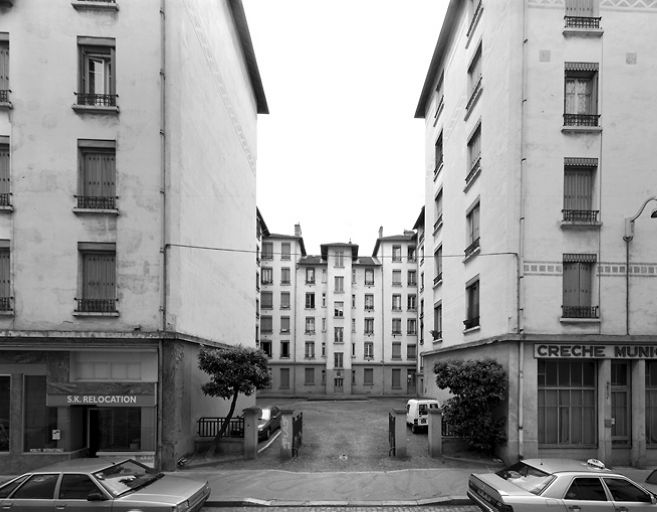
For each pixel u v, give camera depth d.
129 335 14.06
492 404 15.04
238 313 24.08
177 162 14.91
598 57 15.56
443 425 16.34
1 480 13.45
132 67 14.94
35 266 14.35
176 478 9.66
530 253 14.98
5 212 14.41
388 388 48.94
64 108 14.72
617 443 15.05
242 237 24.88
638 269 15.16
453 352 20.91
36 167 14.55
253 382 15.22
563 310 14.87
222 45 20.38
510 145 15.25
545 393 15.00
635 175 15.38
